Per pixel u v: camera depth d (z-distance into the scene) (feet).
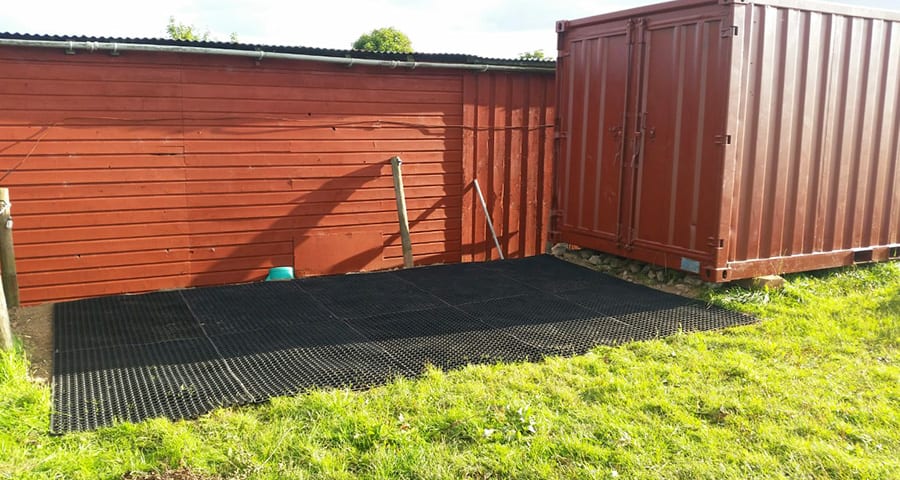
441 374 14.42
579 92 26.22
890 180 24.52
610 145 24.79
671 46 22.00
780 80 21.12
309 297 21.16
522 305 20.33
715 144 20.54
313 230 26.58
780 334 17.46
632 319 18.88
